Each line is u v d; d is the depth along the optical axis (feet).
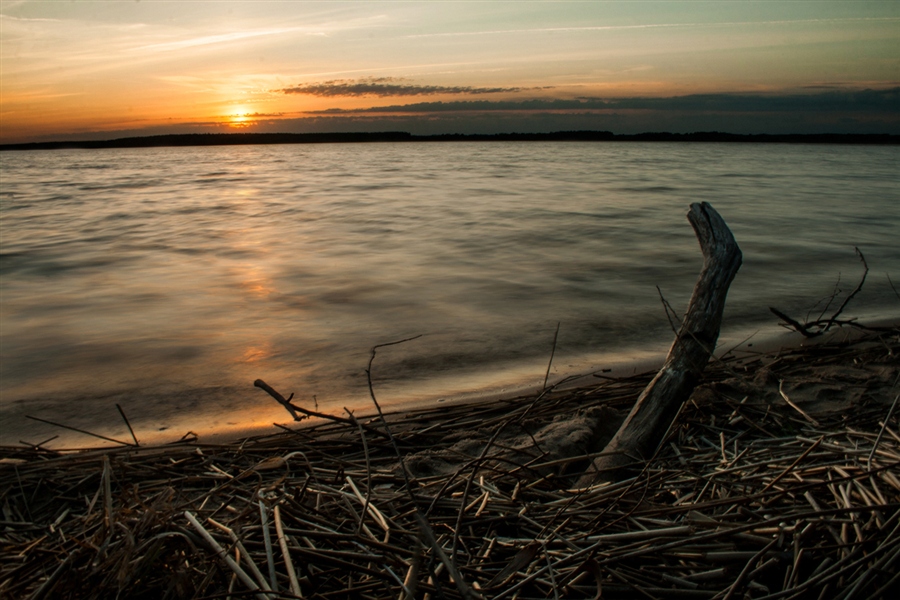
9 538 8.91
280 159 224.53
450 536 8.24
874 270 33.04
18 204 72.79
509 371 18.26
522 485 9.71
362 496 9.28
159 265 36.58
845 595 6.70
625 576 7.27
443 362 19.19
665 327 22.79
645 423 11.47
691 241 42.70
